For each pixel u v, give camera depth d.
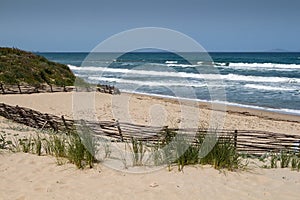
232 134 8.16
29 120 11.62
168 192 4.79
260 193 4.79
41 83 24.03
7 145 7.23
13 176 5.47
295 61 65.44
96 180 5.27
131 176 5.41
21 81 22.80
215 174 5.45
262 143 8.73
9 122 12.07
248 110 18.66
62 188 4.98
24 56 29.17
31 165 5.95
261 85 30.31
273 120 15.85
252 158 7.04
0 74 22.53
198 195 4.70
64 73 28.09
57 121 10.77
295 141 8.66
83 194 4.78
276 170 5.87
